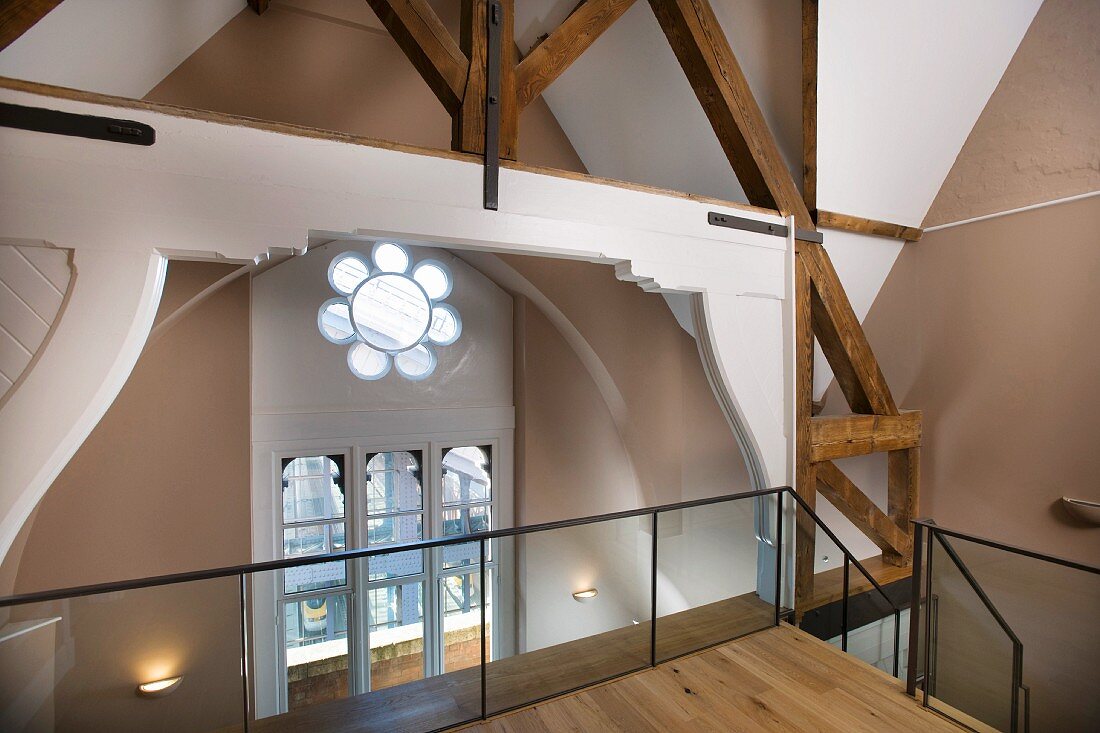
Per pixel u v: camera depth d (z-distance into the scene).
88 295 1.98
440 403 5.40
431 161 2.52
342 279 5.00
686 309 5.50
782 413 3.68
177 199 2.09
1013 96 4.20
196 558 4.05
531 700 2.49
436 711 2.34
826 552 4.02
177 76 3.50
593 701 2.49
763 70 3.76
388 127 4.27
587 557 2.68
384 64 4.25
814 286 3.84
